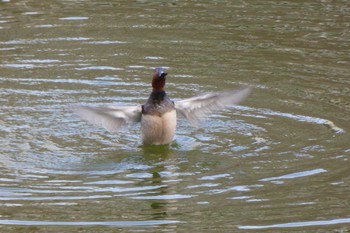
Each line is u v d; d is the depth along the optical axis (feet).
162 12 69.26
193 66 55.98
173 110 43.21
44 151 42.39
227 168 40.14
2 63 56.13
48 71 54.90
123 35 62.75
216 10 69.82
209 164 40.73
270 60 57.26
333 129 45.24
